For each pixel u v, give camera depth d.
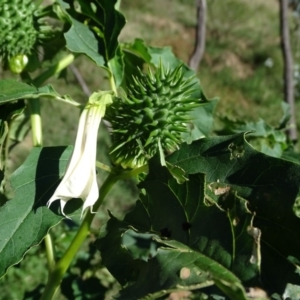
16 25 0.21
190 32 1.03
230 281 0.12
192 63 0.31
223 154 0.16
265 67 0.95
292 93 0.35
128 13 1.04
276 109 0.88
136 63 0.24
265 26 1.06
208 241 0.14
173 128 0.18
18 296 0.45
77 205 0.17
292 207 0.15
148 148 0.18
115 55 0.21
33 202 0.17
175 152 0.17
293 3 0.88
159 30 1.01
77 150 0.16
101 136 0.69
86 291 0.25
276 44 1.01
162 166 0.15
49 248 0.19
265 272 0.15
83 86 0.37
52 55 0.22
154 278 0.13
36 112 0.20
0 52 0.21
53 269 0.18
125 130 0.18
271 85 0.92
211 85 0.90
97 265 0.27
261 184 0.16
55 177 0.17
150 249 0.27
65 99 0.18
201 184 0.15
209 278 0.13
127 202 0.64
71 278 0.25
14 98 0.17
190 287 0.13
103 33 0.21
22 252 0.16
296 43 0.87
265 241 0.15
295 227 0.15
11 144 0.29
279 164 0.16
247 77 0.93
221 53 0.97
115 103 0.18
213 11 1.06
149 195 0.16
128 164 0.18
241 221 0.13
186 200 0.15
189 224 0.14
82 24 0.21
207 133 0.23
